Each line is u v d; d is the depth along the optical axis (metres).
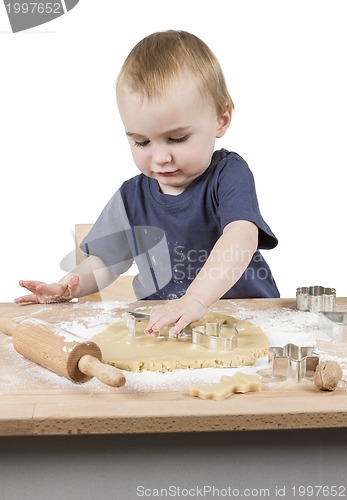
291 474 1.33
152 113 1.69
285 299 1.89
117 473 1.31
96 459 1.30
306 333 1.62
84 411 1.25
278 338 1.58
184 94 1.69
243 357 1.45
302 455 1.32
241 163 1.91
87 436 1.30
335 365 1.34
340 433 1.32
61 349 1.36
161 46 1.73
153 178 1.96
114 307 1.82
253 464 1.32
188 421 1.24
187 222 1.97
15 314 1.76
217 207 1.91
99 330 1.63
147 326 1.53
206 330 1.58
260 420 1.25
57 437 1.30
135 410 1.25
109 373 1.30
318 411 1.25
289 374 1.38
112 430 1.24
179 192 1.96
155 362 1.42
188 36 1.79
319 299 1.77
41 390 1.33
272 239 1.85
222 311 1.78
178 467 1.31
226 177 1.88
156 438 1.30
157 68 1.69
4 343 1.56
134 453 1.31
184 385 1.35
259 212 1.88
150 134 1.72
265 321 1.70
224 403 1.28
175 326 1.51
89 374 1.33
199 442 1.31
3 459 1.30
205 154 1.78
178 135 1.73
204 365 1.43
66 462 1.30
